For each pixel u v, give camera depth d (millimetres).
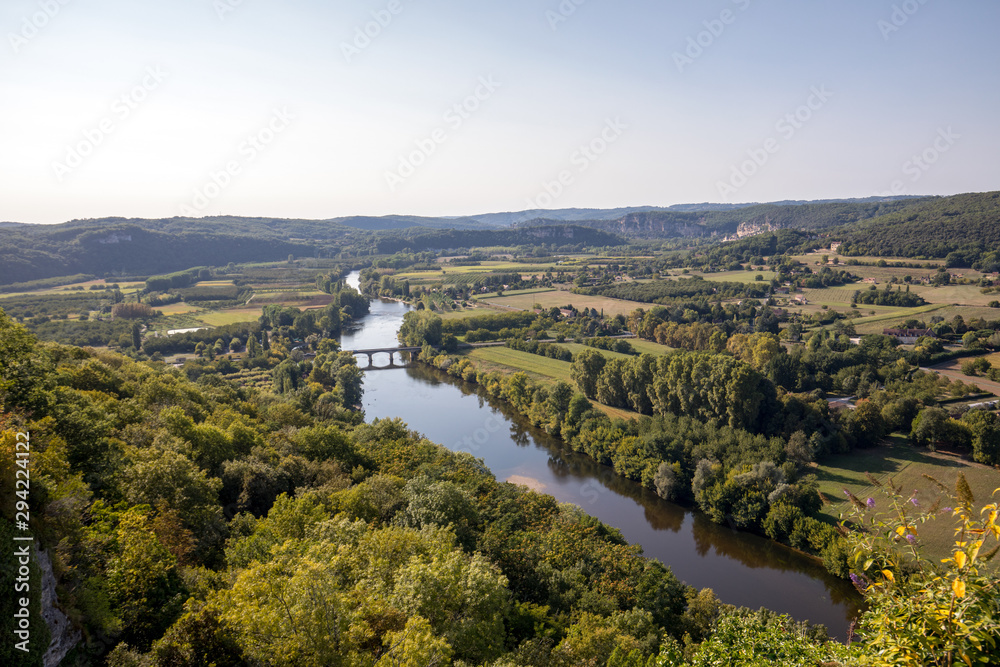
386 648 30078
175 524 39531
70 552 30047
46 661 25016
